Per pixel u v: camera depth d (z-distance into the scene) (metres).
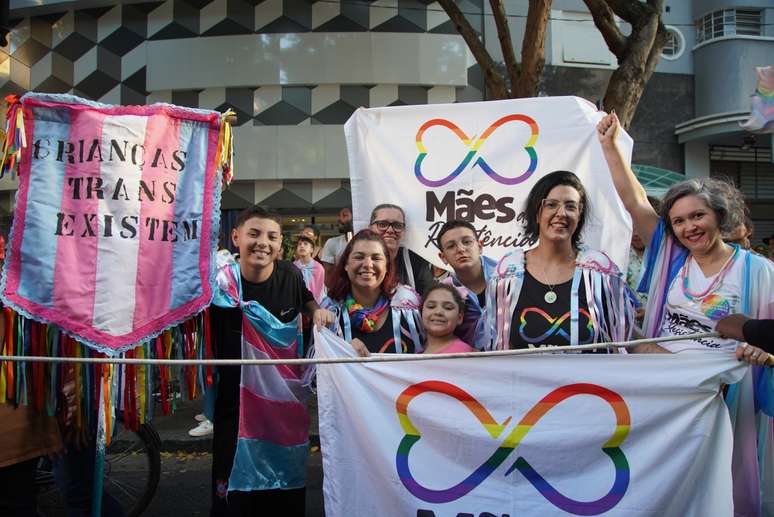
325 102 10.35
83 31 10.58
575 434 2.51
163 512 4.00
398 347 2.97
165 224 2.83
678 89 11.23
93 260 2.70
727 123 10.52
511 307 2.74
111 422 2.82
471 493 2.54
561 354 2.55
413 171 3.73
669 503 2.44
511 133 3.65
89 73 10.56
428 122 3.74
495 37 10.52
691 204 2.60
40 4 10.37
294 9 10.34
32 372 2.68
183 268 2.82
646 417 2.47
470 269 3.37
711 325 2.57
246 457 2.96
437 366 2.61
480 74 10.50
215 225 2.89
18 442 2.64
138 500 3.65
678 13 11.27
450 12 7.29
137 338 2.71
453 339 2.92
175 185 2.87
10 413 2.62
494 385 2.57
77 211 2.72
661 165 11.21
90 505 3.01
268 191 10.40
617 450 2.49
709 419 2.43
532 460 2.53
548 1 6.62
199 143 2.94
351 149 3.80
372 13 10.34
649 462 2.46
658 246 2.84
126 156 2.79
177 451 5.34
